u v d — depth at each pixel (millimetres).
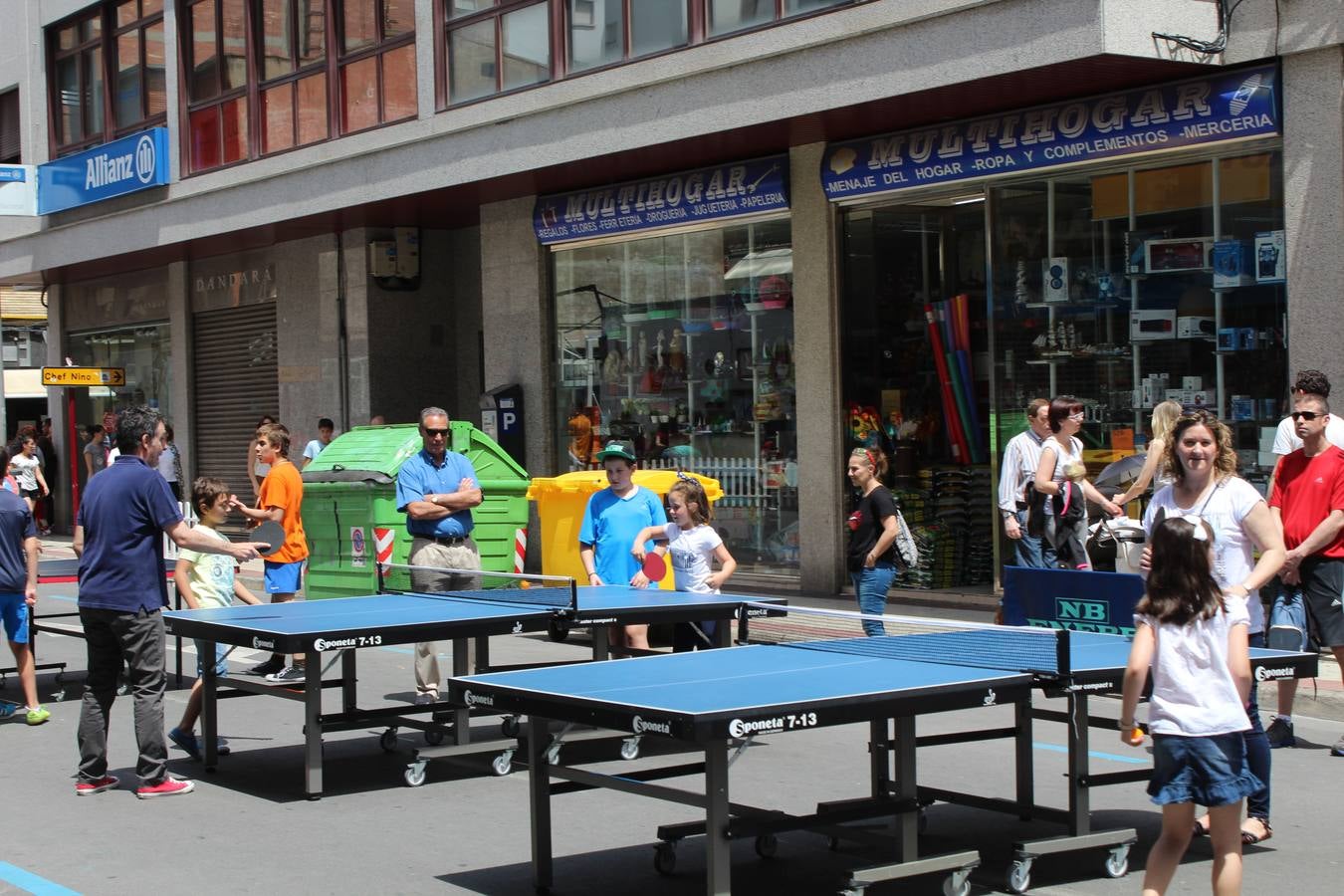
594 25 16578
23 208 26109
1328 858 6922
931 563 15328
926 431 15398
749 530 16891
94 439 26453
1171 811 5539
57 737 10422
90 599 8383
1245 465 12500
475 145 17719
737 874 6891
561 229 18344
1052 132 13281
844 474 15766
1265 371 12367
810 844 7457
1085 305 13672
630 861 7109
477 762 9148
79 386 27891
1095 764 8977
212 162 22578
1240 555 7094
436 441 10562
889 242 15438
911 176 14477
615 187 17672
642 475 14773
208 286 24969
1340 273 11641
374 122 19672
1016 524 11477
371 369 21656
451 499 10461
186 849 7375
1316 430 8789
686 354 17500
